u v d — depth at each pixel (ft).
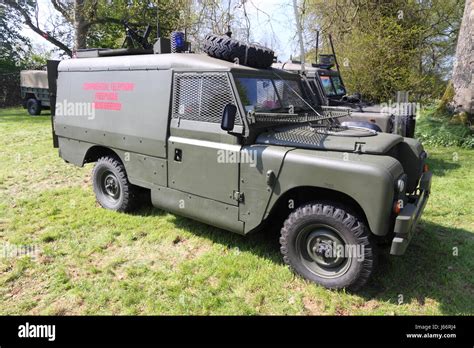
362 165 9.80
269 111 12.87
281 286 11.30
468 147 30.27
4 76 74.38
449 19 57.00
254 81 12.64
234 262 12.56
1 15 73.67
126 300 10.64
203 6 35.53
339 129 12.82
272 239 14.16
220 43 13.10
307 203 11.02
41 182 21.85
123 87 14.88
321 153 10.80
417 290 11.11
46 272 12.10
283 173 10.87
